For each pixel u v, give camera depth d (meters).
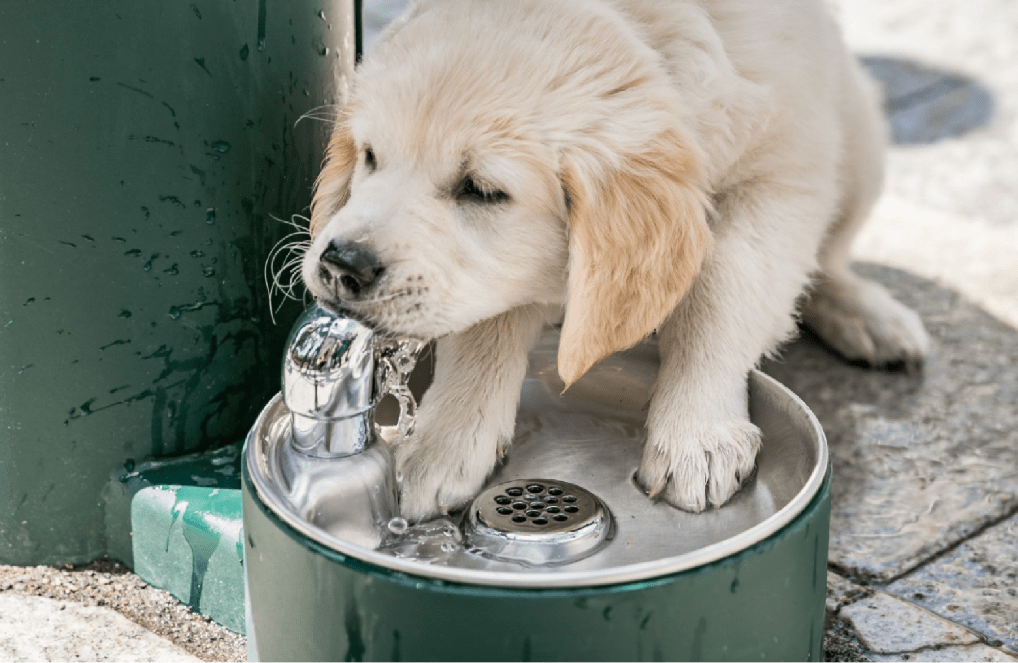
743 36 1.76
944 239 3.44
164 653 1.72
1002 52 5.34
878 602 1.82
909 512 2.08
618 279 1.57
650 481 1.71
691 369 1.80
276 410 1.51
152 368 1.91
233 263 1.95
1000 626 1.77
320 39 2.04
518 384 1.85
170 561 1.85
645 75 1.58
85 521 1.94
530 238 1.58
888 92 4.89
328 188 1.81
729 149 1.72
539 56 1.56
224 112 1.86
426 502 1.65
